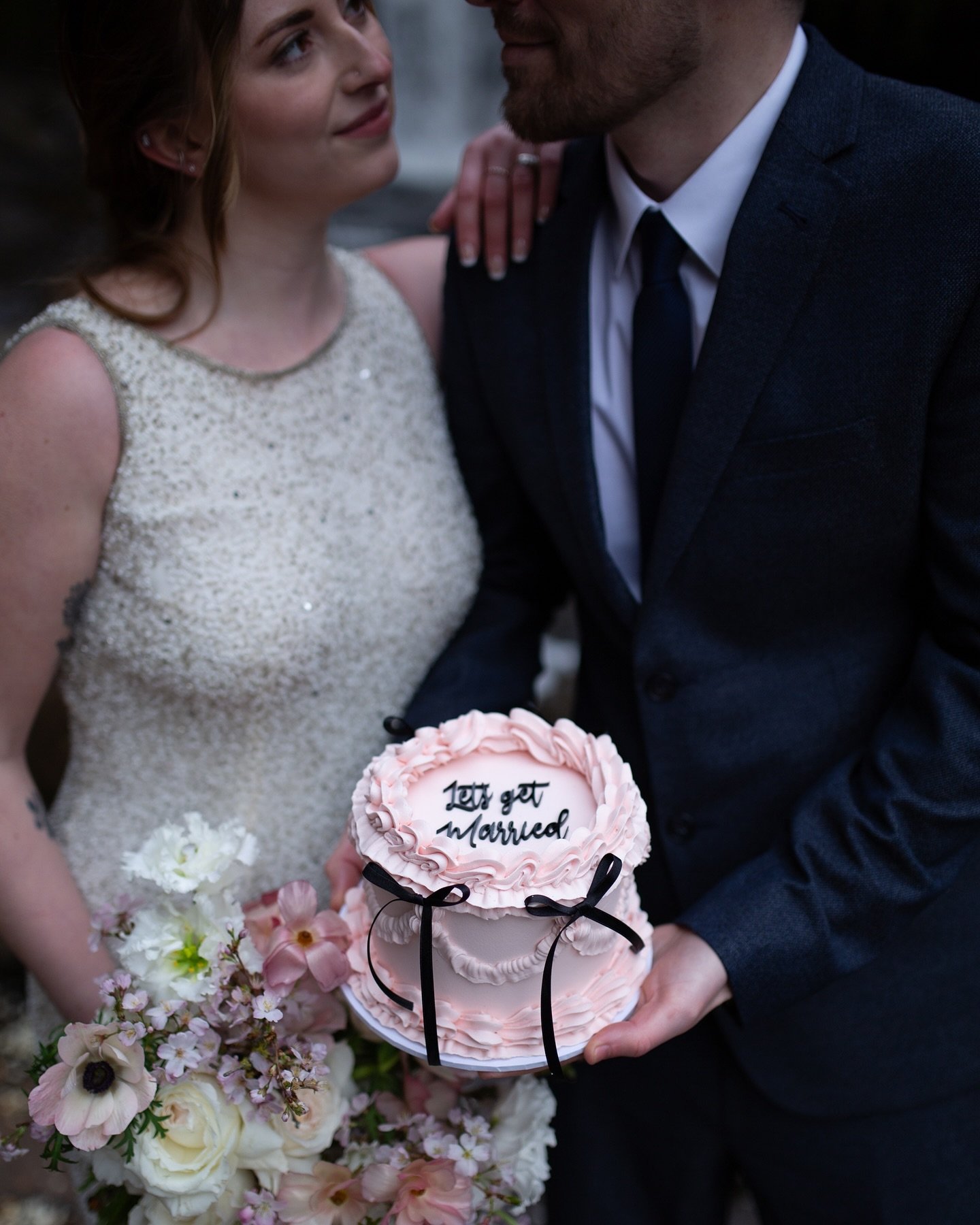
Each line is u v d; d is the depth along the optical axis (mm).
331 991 1320
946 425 1332
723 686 1536
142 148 1587
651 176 1485
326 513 1695
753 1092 1632
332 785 1751
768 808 1554
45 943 1585
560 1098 1806
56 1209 2398
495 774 1327
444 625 1849
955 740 1344
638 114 1380
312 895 1317
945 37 3986
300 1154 1290
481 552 1898
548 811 1262
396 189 6586
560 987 1206
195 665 1608
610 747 1293
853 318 1342
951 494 1354
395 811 1194
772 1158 1653
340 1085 1351
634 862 1205
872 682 1525
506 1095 1411
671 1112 1722
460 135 7156
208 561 1597
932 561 1410
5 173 5559
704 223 1459
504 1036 1185
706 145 1423
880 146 1323
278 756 1707
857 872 1366
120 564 1595
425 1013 1142
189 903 1379
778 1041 1559
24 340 1564
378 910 1260
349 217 6180
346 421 1747
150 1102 1192
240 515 1620
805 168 1347
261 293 1658
